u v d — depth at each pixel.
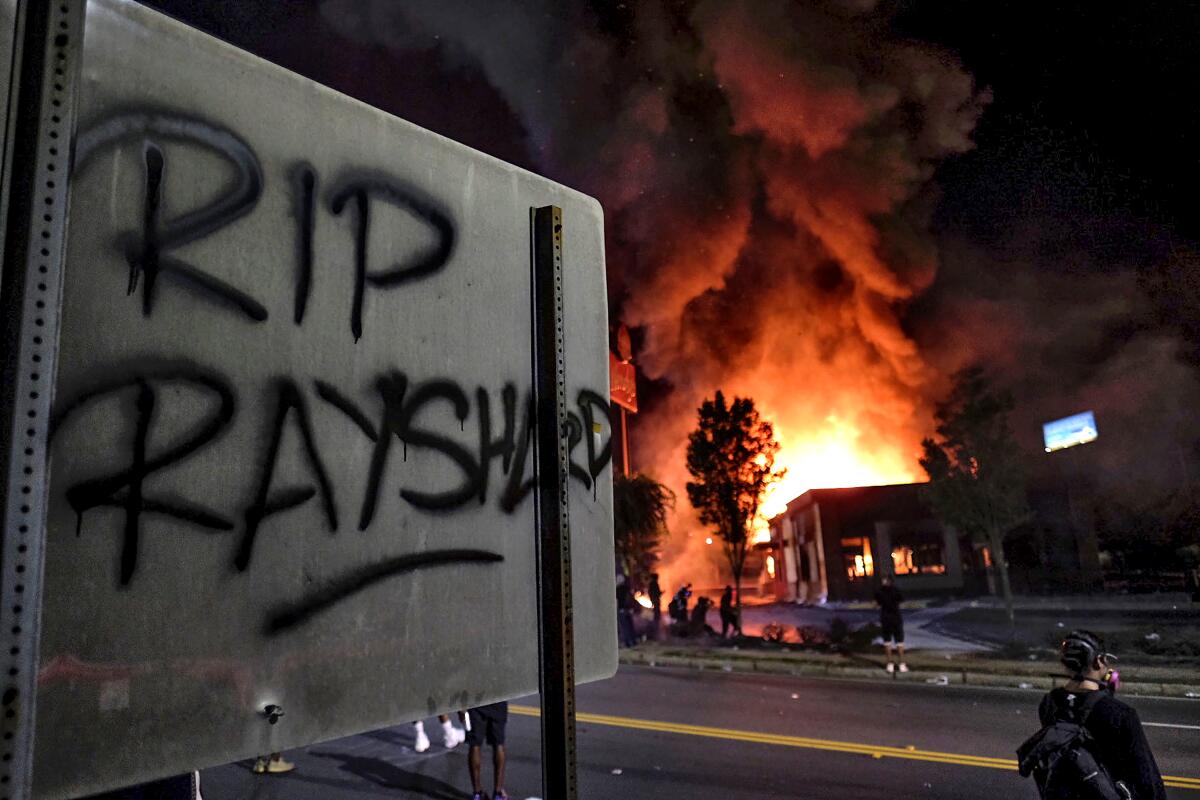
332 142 1.58
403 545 1.56
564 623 1.79
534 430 1.88
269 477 1.38
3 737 1.03
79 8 1.22
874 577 30.73
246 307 1.39
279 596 1.37
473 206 1.84
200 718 1.25
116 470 1.21
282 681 1.35
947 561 30.38
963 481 16.97
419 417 1.64
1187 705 10.58
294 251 1.48
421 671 1.55
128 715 1.17
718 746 8.23
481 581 1.70
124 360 1.24
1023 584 29.08
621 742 8.44
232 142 1.42
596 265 2.21
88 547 1.17
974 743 8.31
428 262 1.72
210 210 1.37
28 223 1.12
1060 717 3.62
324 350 1.50
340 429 1.50
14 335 1.09
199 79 1.39
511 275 1.91
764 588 45.56
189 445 1.29
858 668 13.79
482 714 6.25
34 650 1.07
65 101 1.18
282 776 7.02
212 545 1.30
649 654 16.56
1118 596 25.55
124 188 1.27
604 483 2.08
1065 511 29.14
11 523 1.06
